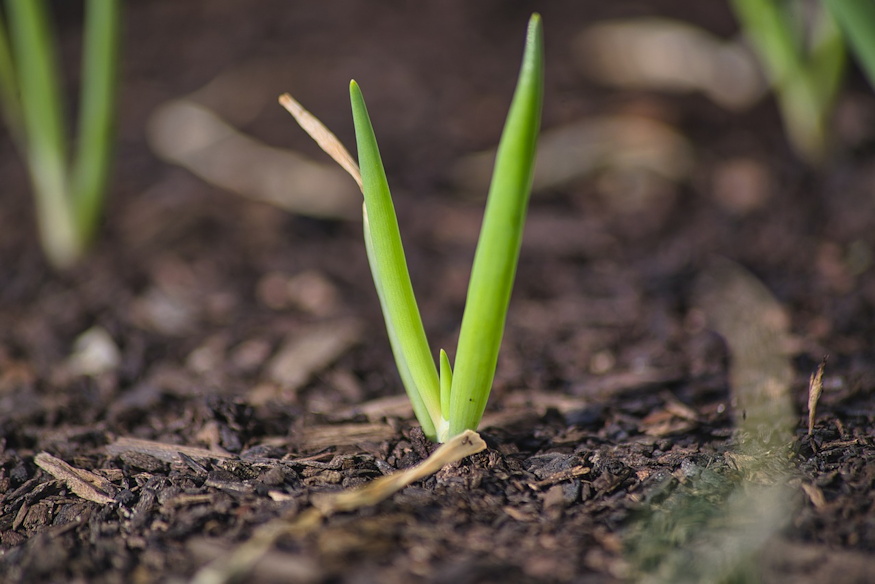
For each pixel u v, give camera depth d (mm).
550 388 514
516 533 432
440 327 561
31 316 569
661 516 437
